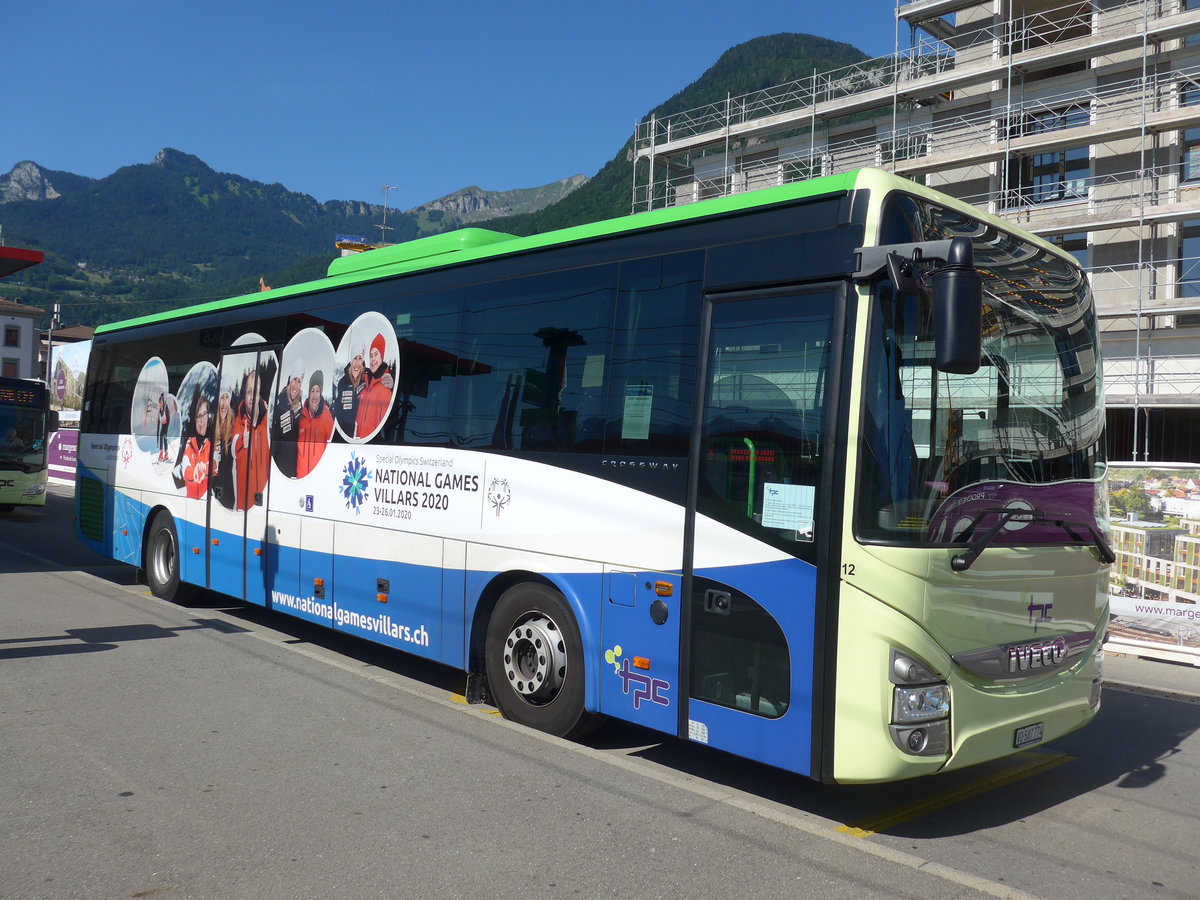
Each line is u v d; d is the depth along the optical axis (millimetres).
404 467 7219
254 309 9312
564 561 5855
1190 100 28734
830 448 4527
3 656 7711
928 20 36219
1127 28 29719
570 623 5852
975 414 4707
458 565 6664
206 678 7238
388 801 4871
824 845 4516
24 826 4449
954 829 4859
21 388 19641
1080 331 5504
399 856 4215
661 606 5250
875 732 4309
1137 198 29000
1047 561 4953
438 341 7066
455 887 3928
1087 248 30297
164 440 10680
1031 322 5129
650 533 5344
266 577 8773
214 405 9773
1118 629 9984
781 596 4668
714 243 5227
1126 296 29312
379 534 7414
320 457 8172
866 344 4457
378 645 8922
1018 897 4047
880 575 4312
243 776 5176
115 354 12062
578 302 6004
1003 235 5176
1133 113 29562
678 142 43188
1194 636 9453
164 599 10531
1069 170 31219
